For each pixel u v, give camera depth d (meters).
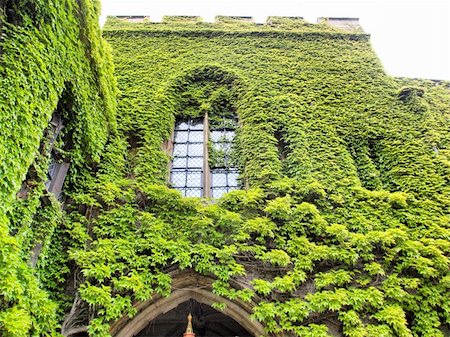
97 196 7.51
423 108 9.80
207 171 9.13
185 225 7.39
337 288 6.76
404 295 6.52
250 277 6.87
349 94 10.35
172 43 11.92
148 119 9.48
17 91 4.95
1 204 4.57
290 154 8.85
